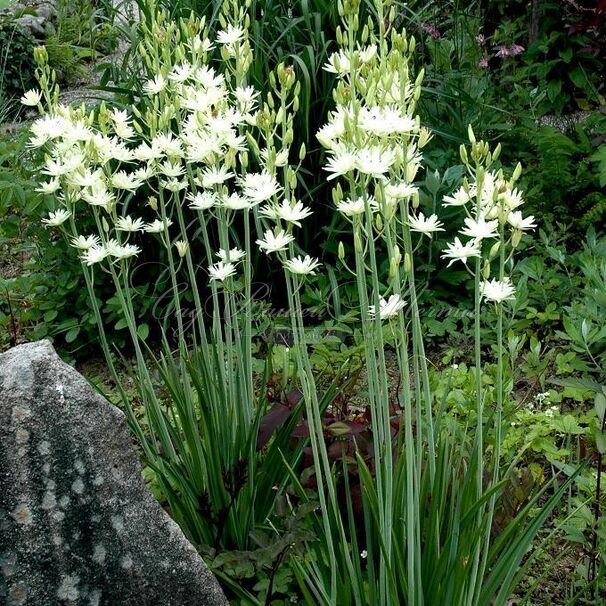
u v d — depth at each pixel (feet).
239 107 8.05
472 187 6.00
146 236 13.58
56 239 14.16
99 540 5.98
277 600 7.45
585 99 20.10
